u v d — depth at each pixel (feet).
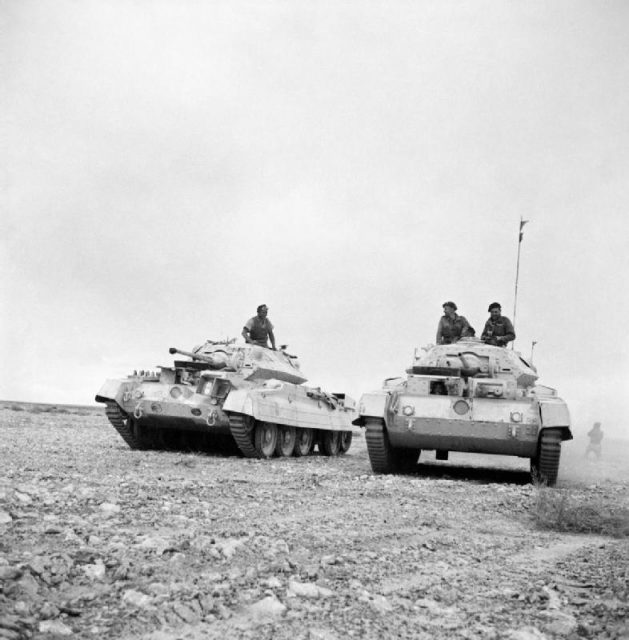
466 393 57.62
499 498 44.14
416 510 37.24
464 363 59.41
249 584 20.17
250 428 64.75
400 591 20.71
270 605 18.30
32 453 53.67
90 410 174.09
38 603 17.22
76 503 30.37
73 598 17.97
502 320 68.64
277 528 28.84
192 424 66.44
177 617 17.20
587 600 20.76
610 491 53.36
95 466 47.09
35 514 27.20
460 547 28.30
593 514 36.65
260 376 71.97
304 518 32.27
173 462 53.83
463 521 35.12
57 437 73.82
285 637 16.55
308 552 24.85
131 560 21.43
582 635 17.65
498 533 32.58
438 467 70.38
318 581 20.81
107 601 17.98
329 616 18.08
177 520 28.43
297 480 47.29
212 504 33.81
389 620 18.11
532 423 54.49
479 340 65.82
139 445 69.41
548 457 54.60
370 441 57.52
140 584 19.34
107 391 65.72
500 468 73.36
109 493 34.14
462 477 59.67
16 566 18.92
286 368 78.07
